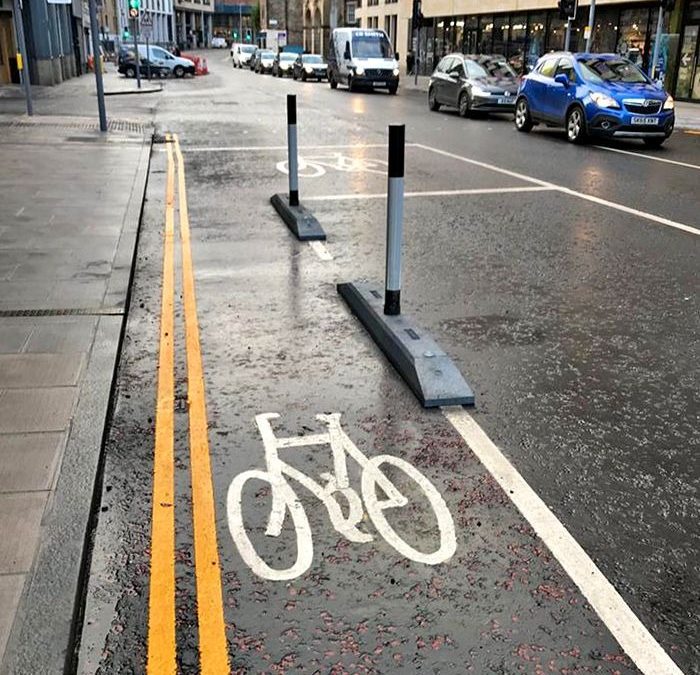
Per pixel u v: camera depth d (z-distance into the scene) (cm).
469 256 765
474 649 265
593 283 686
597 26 3020
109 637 268
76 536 311
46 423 400
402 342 490
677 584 300
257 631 272
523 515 342
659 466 386
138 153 1341
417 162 1364
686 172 1295
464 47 4147
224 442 398
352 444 398
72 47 3966
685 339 559
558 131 1962
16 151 1321
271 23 9075
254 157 1400
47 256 699
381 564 308
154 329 559
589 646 268
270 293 645
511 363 509
